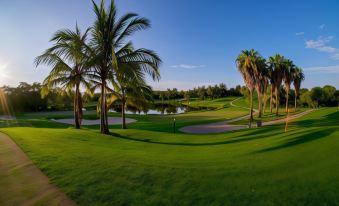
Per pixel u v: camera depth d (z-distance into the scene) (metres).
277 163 7.36
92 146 10.55
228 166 7.28
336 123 22.94
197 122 35.19
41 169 6.50
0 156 7.73
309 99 88.44
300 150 8.74
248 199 4.93
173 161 8.05
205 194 5.16
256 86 40.69
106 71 16.69
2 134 12.26
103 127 17.23
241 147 11.21
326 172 6.20
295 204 4.72
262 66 36.78
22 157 7.64
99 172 6.36
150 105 28.28
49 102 59.69
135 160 7.84
